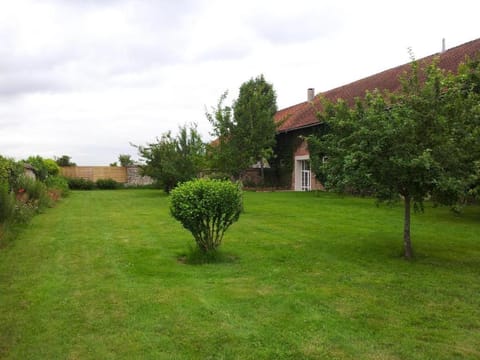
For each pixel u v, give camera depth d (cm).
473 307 459
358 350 358
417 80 685
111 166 3491
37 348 366
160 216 1305
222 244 815
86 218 1252
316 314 440
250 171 2970
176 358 347
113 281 566
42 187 1625
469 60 1028
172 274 601
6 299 493
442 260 678
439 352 354
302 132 2555
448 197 668
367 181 662
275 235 916
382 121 637
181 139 2138
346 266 641
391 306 463
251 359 345
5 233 856
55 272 615
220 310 452
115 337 387
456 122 637
